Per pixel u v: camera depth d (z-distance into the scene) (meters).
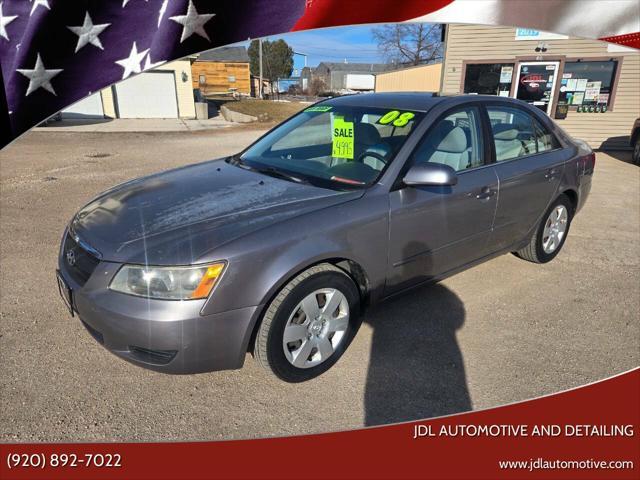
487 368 2.78
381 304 2.99
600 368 2.79
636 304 3.57
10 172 8.40
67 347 2.86
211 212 2.52
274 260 2.30
